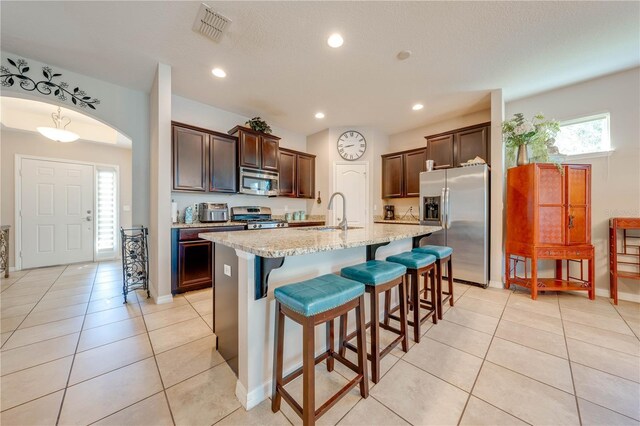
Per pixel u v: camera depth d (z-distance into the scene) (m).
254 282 1.31
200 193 3.75
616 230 2.77
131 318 2.33
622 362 1.66
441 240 3.56
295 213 4.89
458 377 1.53
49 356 1.72
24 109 4.04
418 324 1.91
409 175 4.53
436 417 1.24
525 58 2.52
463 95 3.36
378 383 1.48
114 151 5.16
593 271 2.80
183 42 2.30
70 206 4.65
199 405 1.31
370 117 4.20
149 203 3.24
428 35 2.19
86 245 4.82
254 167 3.93
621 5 1.85
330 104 3.69
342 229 2.34
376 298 1.49
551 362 1.67
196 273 3.09
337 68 2.72
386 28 2.11
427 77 2.89
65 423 1.19
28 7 1.87
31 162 4.27
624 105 2.78
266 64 2.65
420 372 1.58
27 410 1.26
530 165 2.87
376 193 4.80
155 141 2.80
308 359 1.09
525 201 2.93
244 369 1.33
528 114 3.35
